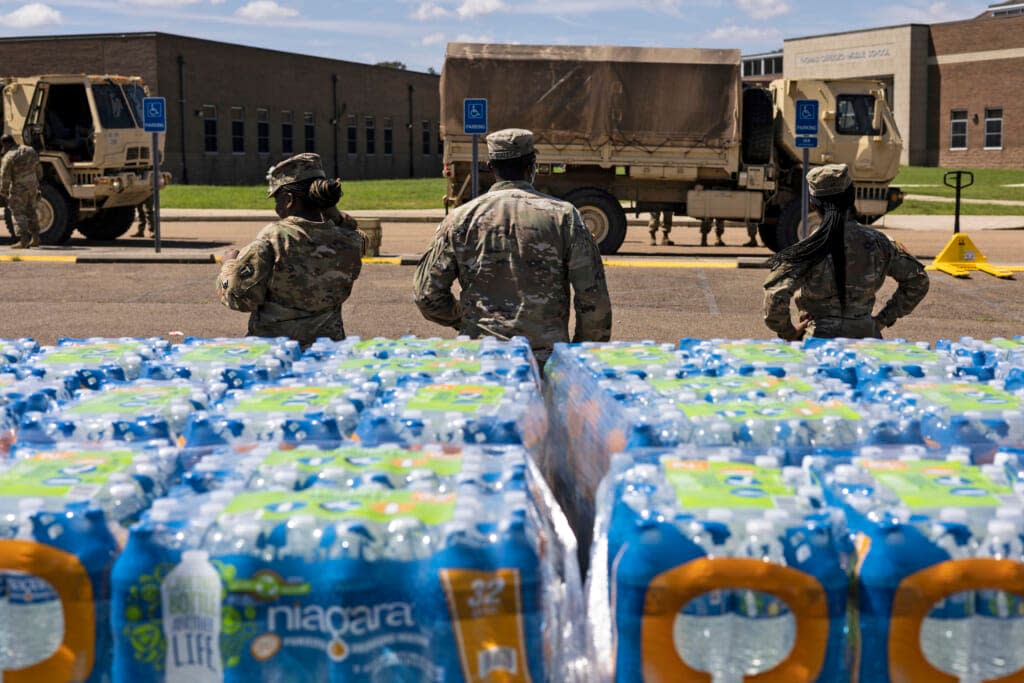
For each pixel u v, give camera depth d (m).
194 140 47.91
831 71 69.12
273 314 4.25
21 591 1.63
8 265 15.38
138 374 2.81
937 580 1.60
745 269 15.44
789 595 1.59
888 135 17.38
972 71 61.22
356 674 1.59
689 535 1.60
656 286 13.67
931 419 2.22
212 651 1.60
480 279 4.12
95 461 1.90
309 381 2.53
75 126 18.16
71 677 1.64
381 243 18.69
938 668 1.61
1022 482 1.86
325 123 57.06
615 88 17.05
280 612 1.60
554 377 2.94
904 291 4.76
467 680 1.57
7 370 2.71
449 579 1.58
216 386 2.50
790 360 2.87
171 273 14.73
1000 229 23.33
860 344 3.08
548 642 1.65
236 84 50.38
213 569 1.61
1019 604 1.61
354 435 2.18
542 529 1.71
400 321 11.09
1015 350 2.95
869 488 1.76
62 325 10.81
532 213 4.11
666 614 1.60
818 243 4.46
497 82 17.09
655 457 1.95
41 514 1.66
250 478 1.83
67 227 18.02
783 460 2.00
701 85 17.00
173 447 2.07
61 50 46.34
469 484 1.76
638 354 2.89
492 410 2.19
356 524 1.61
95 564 1.65
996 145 60.44
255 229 22.70
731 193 17.34
